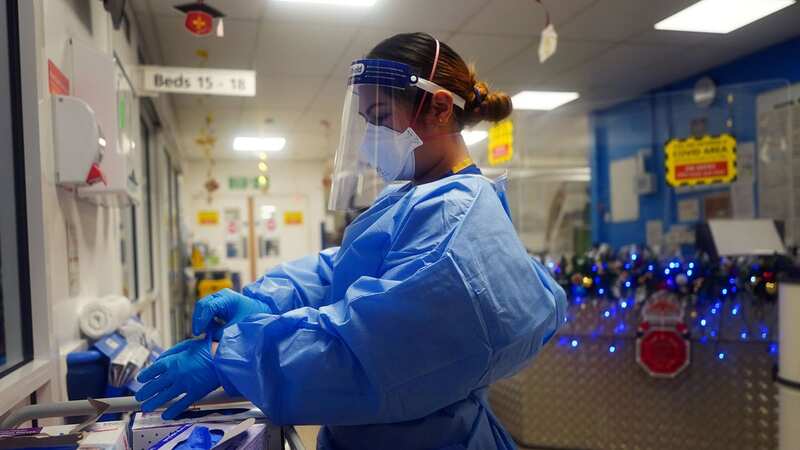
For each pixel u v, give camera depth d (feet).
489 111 3.81
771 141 15.03
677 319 10.40
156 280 17.12
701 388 10.41
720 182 15.42
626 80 18.12
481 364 2.78
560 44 14.55
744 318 10.11
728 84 16.46
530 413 11.14
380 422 2.90
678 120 18.02
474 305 2.70
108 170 5.87
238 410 3.57
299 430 9.05
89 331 5.60
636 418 10.73
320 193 34.65
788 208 14.43
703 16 12.80
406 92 3.35
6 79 4.47
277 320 2.83
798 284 7.51
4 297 4.39
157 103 14.20
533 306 2.99
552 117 18.26
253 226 34.06
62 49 5.49
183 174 31.71
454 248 2.76
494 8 12.01
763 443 10.07
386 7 11.80
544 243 18.44
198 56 14.60
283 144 28.35
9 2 4.55
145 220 15.12
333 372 2.74
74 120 4.94
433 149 3.58
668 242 17.30
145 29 12.53
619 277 10.55
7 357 4.38
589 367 10.91
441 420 3.26
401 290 2.66
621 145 19.33
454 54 3.61
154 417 3.42
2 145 4.44
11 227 4.52
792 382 7.59
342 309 2.85
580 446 10.96
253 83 11.39
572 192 18.83
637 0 11.80
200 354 3.09
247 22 12.44
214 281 22.11
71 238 5.55
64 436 2.86
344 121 3.47
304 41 13.71
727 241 10.35
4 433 2.98
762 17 12.92
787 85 14.56
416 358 2.69
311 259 4.25
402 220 2.99
